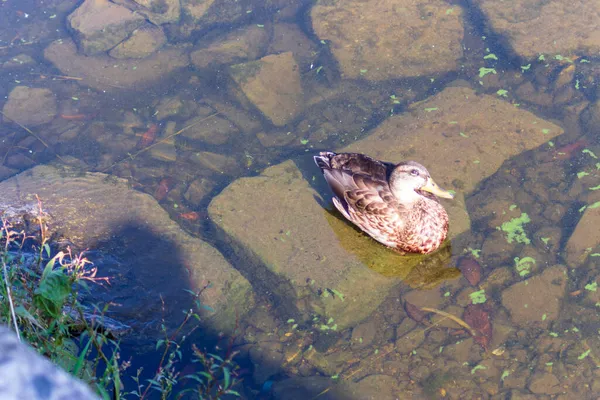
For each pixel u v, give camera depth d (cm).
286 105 535
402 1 569
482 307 477
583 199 496
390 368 466
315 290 481
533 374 463
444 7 566
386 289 482
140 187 511
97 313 470
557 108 523
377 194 488
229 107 537
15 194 505
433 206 489
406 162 486
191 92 543
